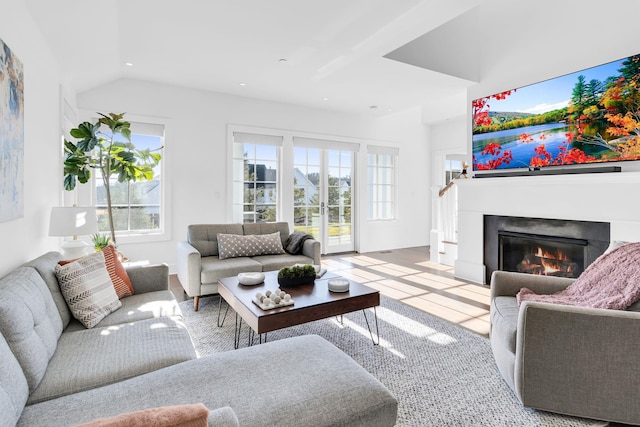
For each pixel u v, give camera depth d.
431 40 3.92
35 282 1.66
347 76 4.16
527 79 3.72
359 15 2.83
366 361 2.28
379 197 6.74
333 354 1.53
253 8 2.71
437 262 5.43
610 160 3.06
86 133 3.58
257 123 5.29
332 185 6.22
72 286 1.93
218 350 2.45
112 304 2.09
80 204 4.22
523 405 1.75
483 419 1.71
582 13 3.26
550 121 3.48
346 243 6.41
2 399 0.99
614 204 3.03
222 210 5.04
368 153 6.53
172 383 1.29
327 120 5.96
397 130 6.81
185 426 0.69
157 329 1.85
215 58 3.69
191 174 4.82
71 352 1.57
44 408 1.17
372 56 3.59
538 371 1.71
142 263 4.07
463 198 4.43
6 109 1.76
